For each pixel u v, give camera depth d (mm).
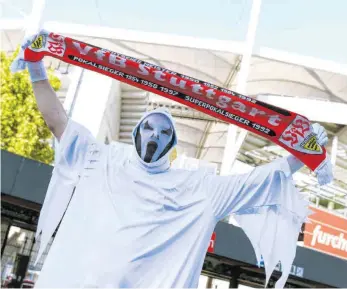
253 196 3352
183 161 10312
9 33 14836
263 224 3525
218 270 13367
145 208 3090
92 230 3068
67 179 3391
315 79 16703
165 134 3229
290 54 14891
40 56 3455
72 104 15172
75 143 3393
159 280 2982
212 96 3551
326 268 11062
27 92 12508
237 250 10188
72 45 3494
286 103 14133
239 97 3510
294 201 3436
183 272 3020
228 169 13594
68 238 3098
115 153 3365
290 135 3469
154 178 3193
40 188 8938
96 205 3148
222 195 3279
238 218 3625
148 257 3000
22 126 12352
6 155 8742
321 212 12086
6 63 12578
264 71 17078
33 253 11359
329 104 13969
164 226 3084
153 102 19297
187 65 17750
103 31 14570
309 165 3432
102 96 15391
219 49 14328
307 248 10969
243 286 14953
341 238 12211
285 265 3406
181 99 3604
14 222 11266
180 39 14602
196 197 3221
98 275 2932
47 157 12555
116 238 3010
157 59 17375
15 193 8734
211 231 3217
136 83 3615
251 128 3574
